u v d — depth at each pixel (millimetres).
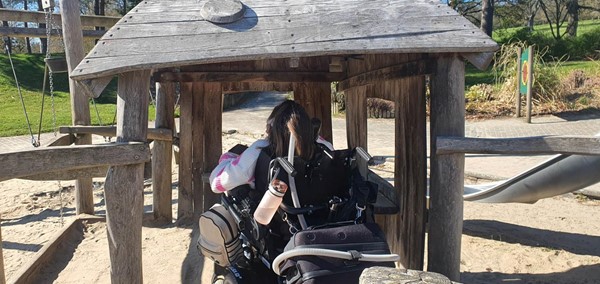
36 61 27641
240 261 2969
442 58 3018
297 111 2676
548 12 46375
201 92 5750
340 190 2775
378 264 2535
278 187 2533
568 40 27719
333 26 2955
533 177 4316
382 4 3096
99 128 6141
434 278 2195
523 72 14430
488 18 28578
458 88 3012
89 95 2848
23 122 15805
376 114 16703
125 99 2875
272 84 5719
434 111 3082
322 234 2514
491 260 4742
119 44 2857
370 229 2604
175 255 4984
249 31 2938
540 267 4570
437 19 2992
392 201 4199
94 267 4777
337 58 5125
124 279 2916
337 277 2426
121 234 2881
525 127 13336
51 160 2570
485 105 16375
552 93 15938
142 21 2998
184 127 5828
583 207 6492
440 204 3051
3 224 6324
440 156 3023
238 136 12828
